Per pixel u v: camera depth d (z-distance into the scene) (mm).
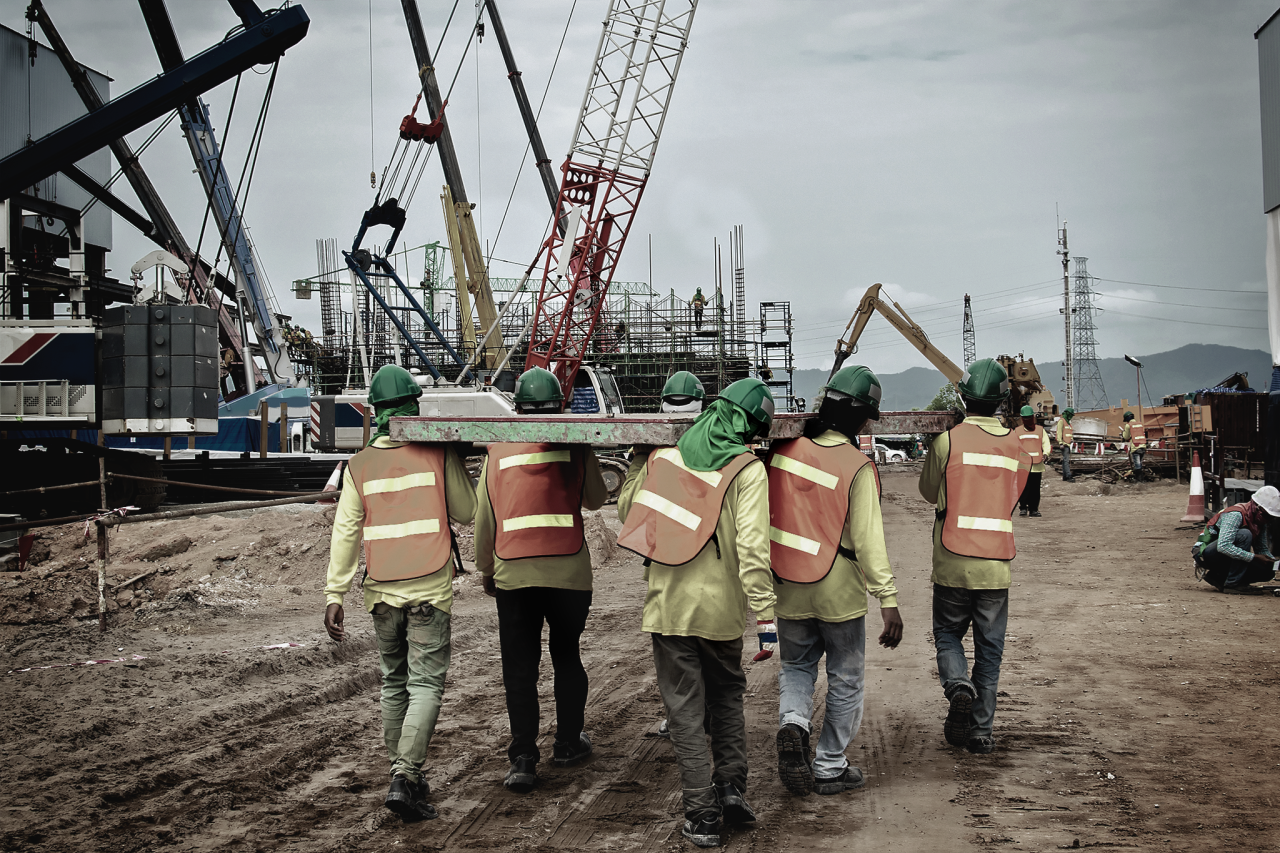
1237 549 9453
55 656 6785
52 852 3781
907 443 48812
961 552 4926
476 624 8680
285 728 5527
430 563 4324
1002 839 3846
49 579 8969
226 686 6211
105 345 15680
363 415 24562
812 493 4367
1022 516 18219
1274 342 11094
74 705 5656
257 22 17078
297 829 4086
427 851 3859
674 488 4086
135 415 15477
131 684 6109
